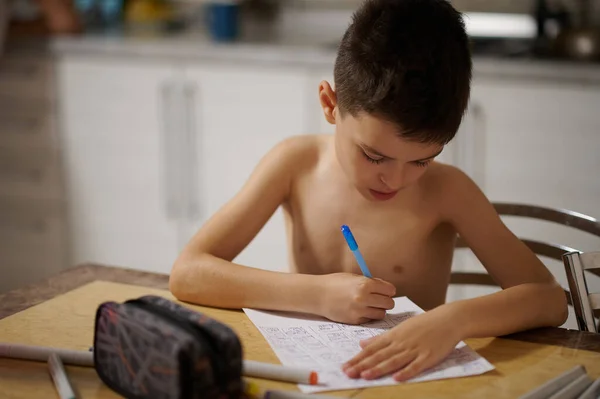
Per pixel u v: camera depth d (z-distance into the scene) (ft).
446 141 3.26
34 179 9.89
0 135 9.89
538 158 7.98
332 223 4.08
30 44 9.48
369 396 2.78
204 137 9.09
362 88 3.19
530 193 8.08
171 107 9.12
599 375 2.97
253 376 2.89
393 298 3.72
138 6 10.28
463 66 3.25
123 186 9.55
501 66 7.91
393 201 4.00
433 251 4.12
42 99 9.60
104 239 9.80
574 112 7.77
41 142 9.74
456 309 3.24
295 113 8.67
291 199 4.20
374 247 4.02
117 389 2.74
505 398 2.78
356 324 3.41
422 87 3.10
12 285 10.33
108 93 9.34
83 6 10.41
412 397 2.78
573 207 7.97
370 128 3.19
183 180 9.29
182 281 3.70
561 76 7.74
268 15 10.53
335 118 3.54
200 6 10.68
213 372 2.48
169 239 9.51
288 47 8.78
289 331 3.33
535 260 3.84
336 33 10.34
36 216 10.01
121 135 9.41
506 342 3.27
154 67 9.11
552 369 3.02
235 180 9.09
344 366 2.96
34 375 2.92
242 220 4.01
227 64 8.84
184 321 2.61
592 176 7.84
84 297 3.70
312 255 4.14
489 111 8.05
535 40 9.28
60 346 3.16
